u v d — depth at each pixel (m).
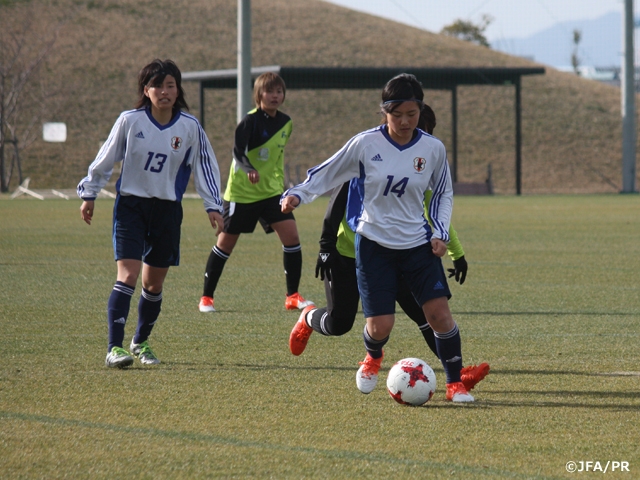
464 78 131.75
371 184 17.47
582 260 44.56
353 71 119.75
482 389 18.66
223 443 14.57
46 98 149.75
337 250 18.81
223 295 33.25
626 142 133.38
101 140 152.88
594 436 15.03
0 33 167.12
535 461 13.67
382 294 17.61
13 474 13.00
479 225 68.38
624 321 27.20
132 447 14.31
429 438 14.92
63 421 15.88
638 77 178.38
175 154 21.00
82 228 64.56
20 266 41.41
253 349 22.97
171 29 192.38
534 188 152.88
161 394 17.97
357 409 16.92
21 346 22.97
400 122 17.02
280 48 189.75
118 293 20.66
